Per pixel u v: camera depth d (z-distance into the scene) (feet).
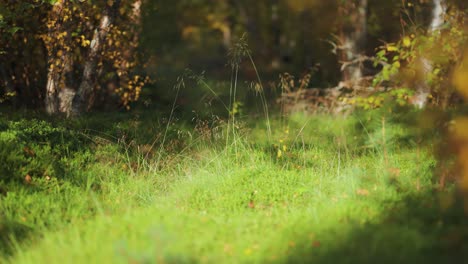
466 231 18.78
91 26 45.80
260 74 82.99
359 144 38.73
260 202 26.61
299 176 29.76
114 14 43.93
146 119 46.14
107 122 42.06
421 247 17.97
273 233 20.84
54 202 26.61
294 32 81.46
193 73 44.70
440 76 28.94
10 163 28.32
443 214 20.56
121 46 46.55
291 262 17.79
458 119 23.30
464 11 32.53
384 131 30.99
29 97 47.98
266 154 33.99
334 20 63.46
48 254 19.66
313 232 20.18
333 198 25.20
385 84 45.32
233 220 23.29
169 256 17.08
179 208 25.76
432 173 26.58
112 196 28.89
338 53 60.34
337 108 49.42
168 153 35.14
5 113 41.65
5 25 39.32
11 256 21.02
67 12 42.42
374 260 17.11
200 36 108.99
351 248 18.19
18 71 47.01
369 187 25.20
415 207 21.81
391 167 28.22
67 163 31.58
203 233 21.01
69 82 44.96
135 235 19.84
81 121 40.96
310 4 72.13
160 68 74.23
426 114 24.75
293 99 54.03
